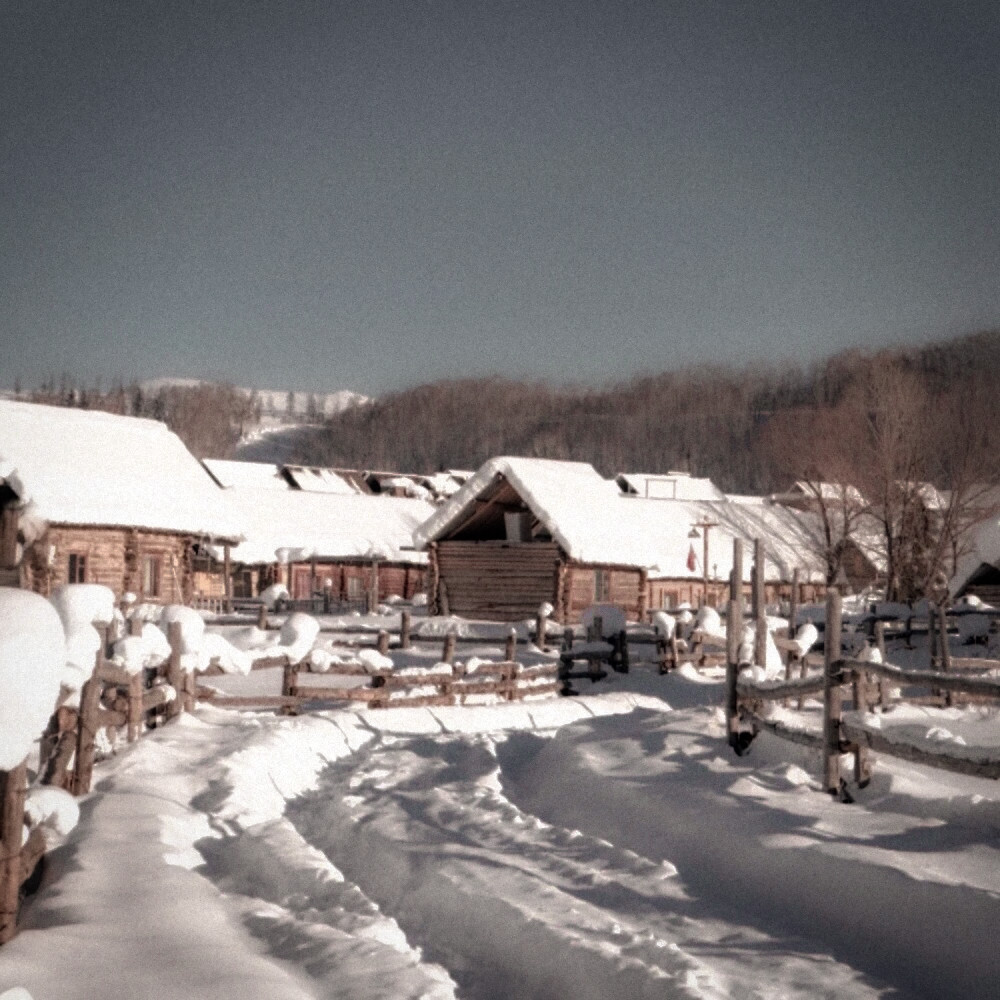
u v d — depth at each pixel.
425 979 5.81
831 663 10.36
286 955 6.27
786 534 63.03
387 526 63.03
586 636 26.67
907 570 51.06
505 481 39.59
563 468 44.62
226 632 26.97
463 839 9.49
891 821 9.06
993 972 6.48
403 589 61.75
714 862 8.92
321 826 10.43
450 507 39.72
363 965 6.00
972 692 8.88
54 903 6.85
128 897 6.96
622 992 6.09
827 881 7.89
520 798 12.15
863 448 54.22
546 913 7.34
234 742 12.62
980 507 51.34
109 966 5.78
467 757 14.09
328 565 60.59
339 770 13.42
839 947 7.20
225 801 9.95
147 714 13.63
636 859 8.85
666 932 7.28
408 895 8.27
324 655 17.19
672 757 12.05
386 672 17.83
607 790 11.09
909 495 51.69
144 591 38.19
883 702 16.89
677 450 184.12
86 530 36.06
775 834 8.77
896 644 28.89
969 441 51.06
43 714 6.05
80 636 9.55
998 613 32.00
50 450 37.00
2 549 10.89
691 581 56.16
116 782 10.17
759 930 7.39
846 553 63.66
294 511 61.34
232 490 61.25
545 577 39.22
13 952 5.93
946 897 7.07
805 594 60.75
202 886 7.45
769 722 11.82
